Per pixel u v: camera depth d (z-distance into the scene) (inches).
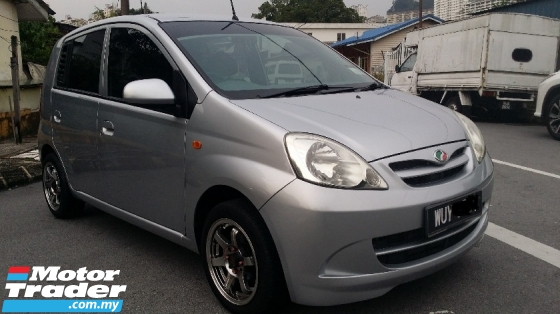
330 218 97.7
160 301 128.5
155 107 130.8
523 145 351.3
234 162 110.6
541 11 652.7
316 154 101.9
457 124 128.0
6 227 192.9
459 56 503.2
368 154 104.2
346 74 155.6
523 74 480.4
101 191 161.9
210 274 123.3
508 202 204.7
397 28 1202.0
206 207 126.0
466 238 119.9
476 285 129.6
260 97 124.0
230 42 144.0
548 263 142.7
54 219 200.8
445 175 113.3
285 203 100.4
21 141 385.1
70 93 174.9
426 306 119.6
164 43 137.0
